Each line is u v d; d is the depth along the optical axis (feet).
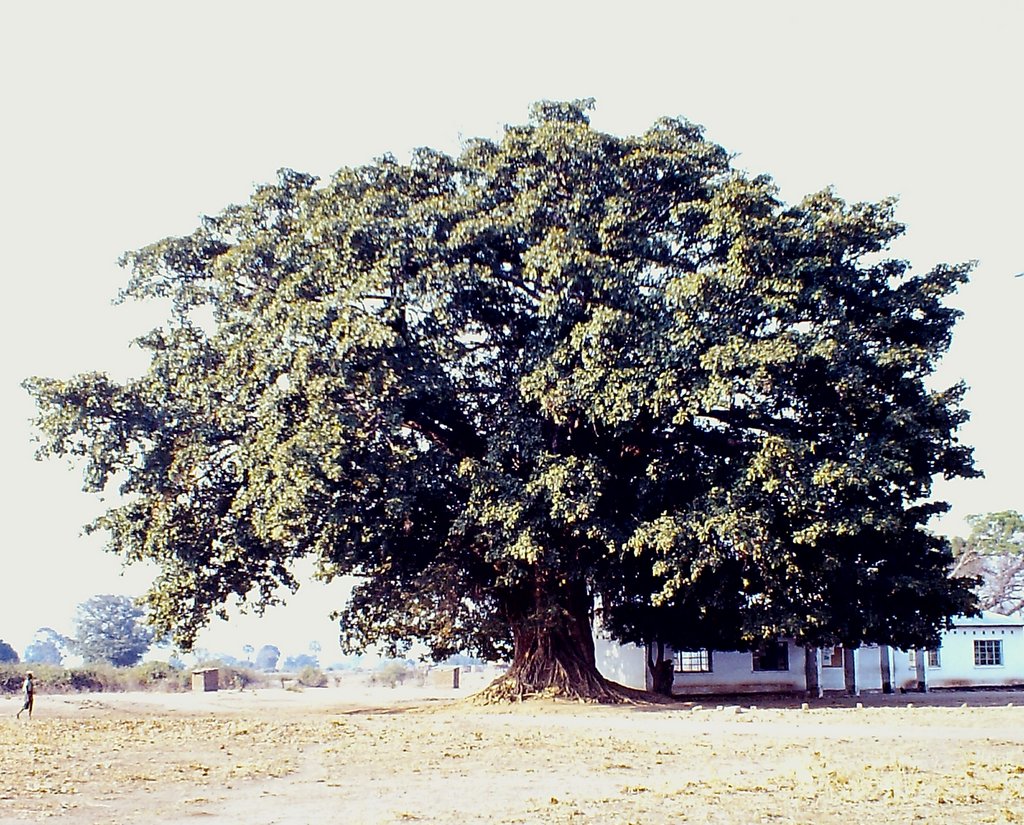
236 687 268.41
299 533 114.32
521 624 127.95
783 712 107.55
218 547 122.21
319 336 111.55
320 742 84.48
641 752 75.10
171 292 134.21
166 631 125.29
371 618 135.44
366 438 111.75
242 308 126.21
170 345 130.11
